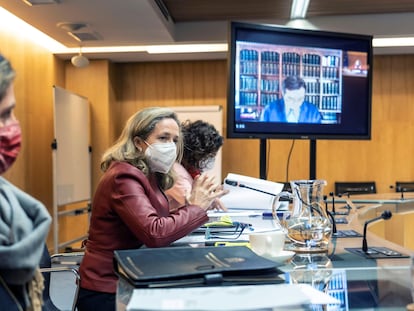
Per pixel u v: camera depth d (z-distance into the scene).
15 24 3.85
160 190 1.57
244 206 1.99
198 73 5.20
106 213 1.36
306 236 1.20
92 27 3.78
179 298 0.66
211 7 3.86
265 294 0.69
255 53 2.40
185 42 4.36
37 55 4.30
